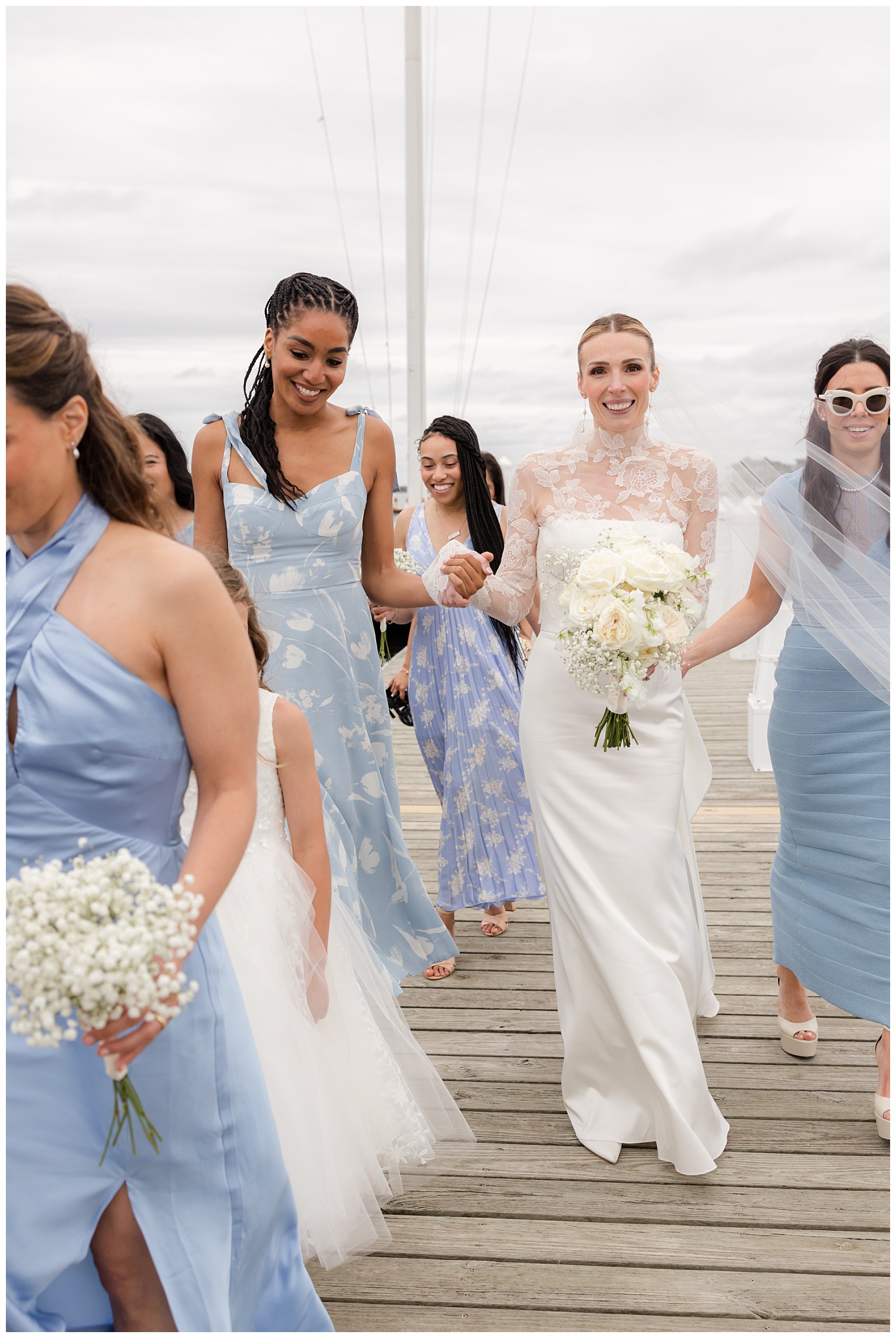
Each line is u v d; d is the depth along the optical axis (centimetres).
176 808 132
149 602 123
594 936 252
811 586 256
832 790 266
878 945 261
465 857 380
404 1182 241
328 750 294
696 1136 243
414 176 1170
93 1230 130
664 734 263
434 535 399
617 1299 202
